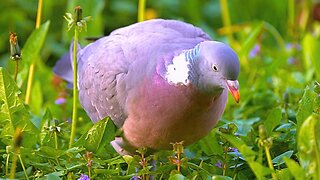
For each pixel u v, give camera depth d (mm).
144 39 10477
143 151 10297
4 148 11227
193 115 9961
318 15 18203
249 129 11430
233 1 19000
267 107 12992
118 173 10445
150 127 10234
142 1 15039
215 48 9555
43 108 14062
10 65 13648
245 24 17078
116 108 10562
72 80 12484
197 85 9688
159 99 9953
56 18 18344
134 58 10352
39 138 11000
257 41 16781
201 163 10531
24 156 10594
